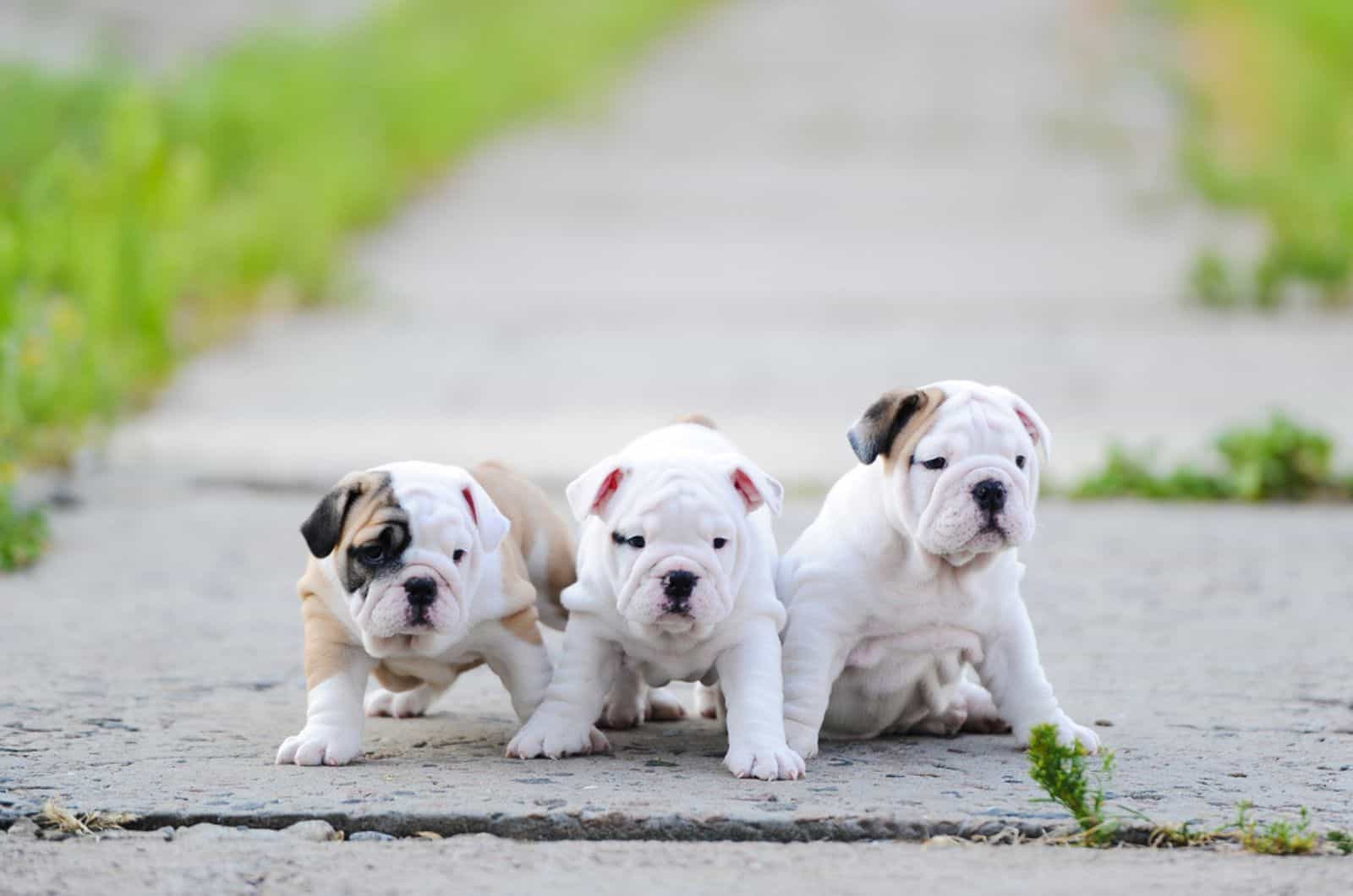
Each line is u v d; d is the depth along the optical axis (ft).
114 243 56.18
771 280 72.59
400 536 21.13
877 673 22.85
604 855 18.08
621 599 21.43
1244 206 84.07
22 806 19.47
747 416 51.60
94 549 37.01
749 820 18.92
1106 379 56.39
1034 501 22.25
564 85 115.14
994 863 17.89
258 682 26.45
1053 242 78.64
